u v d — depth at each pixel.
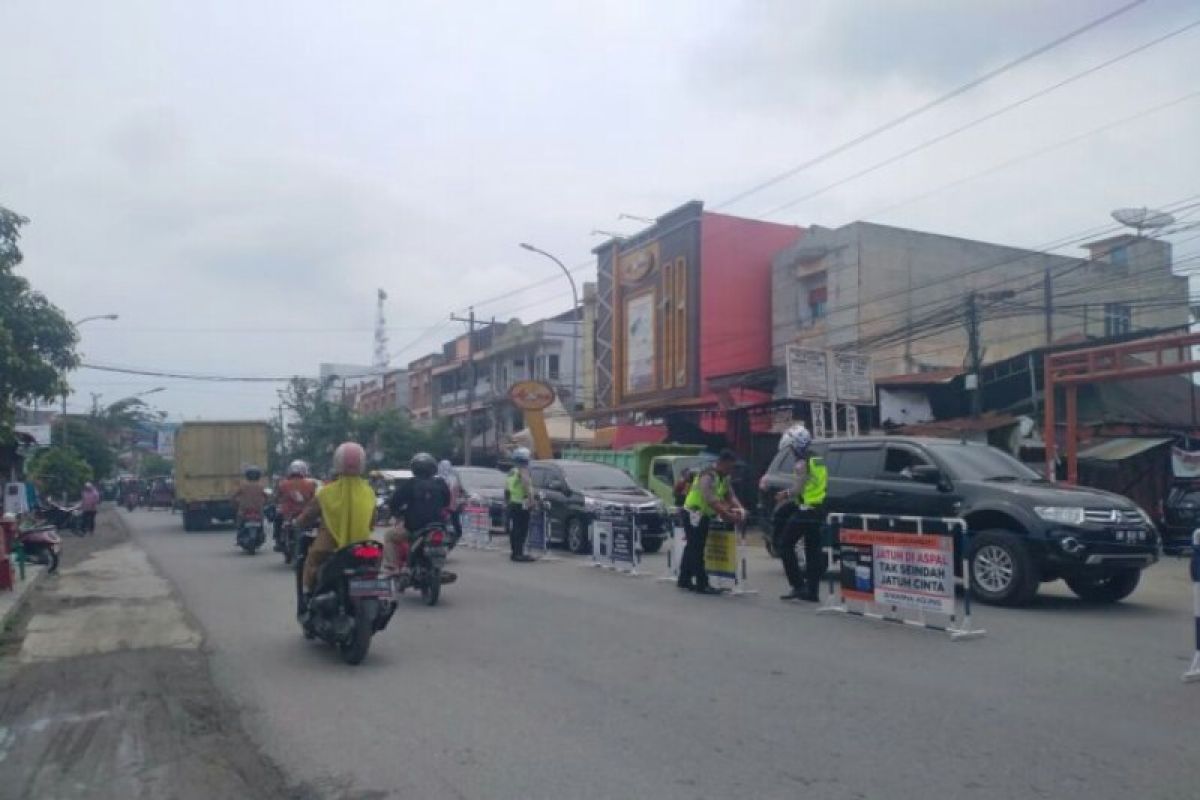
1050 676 8.16
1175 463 23.41
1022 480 13.04
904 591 10.77
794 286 37.44
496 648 9.67
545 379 48.66
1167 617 11.33
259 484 21.27
